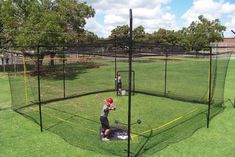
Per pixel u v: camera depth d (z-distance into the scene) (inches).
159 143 341.1
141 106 526.9
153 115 463.8
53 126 404.5
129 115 290.4
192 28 1932.8
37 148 327.6
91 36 1352.1
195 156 306.7
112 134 366.9
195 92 666.8
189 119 438.9
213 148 327.9
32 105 531.5
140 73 1071.0
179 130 387.5
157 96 621.0
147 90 692.7
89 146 331.9
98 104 543.8
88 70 1171.9
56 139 354.6
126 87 737.6
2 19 1033.5
